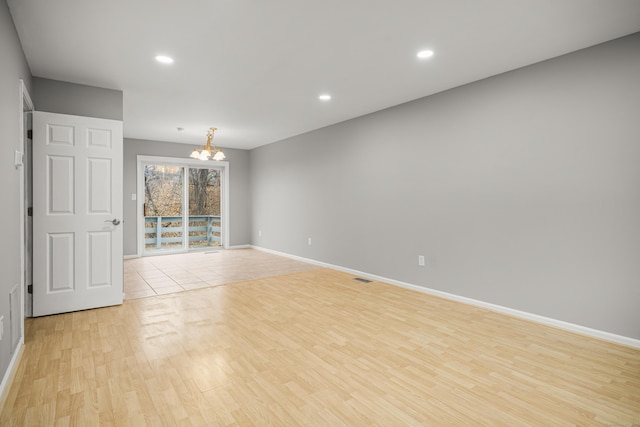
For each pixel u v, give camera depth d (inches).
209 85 146.6
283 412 71.2
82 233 135.6
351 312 135.6
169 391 78.9
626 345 104.1
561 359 95.3
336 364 92.4
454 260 151.3
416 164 167.5
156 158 274.8
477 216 142.3
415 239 168.6
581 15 92.4
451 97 151.3
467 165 145.6
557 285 119.3
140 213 267.9
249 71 131.6
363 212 198.7
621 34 103.0
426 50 114.0
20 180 104.0
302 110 186.5
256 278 195.5
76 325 120.3
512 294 131.5
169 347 102.7
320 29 100.3
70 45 109.0
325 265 229.1
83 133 135.3
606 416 70.1
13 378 84.3
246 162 324.5
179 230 293.1
